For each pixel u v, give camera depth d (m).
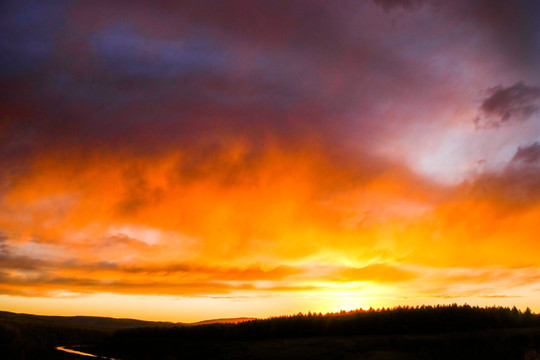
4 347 69.62
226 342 75.69
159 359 70.19
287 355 58.06
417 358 45.16
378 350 51.38
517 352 41.16
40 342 89.12
